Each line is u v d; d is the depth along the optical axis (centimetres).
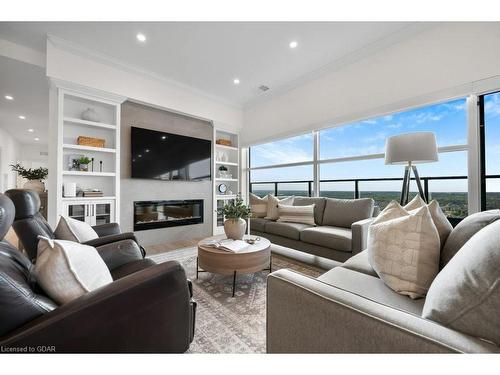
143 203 366
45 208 389
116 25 247
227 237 236
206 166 448
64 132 306
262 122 455
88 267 95
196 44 281
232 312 162
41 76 320
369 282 112
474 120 222
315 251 246
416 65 256
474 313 53
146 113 370
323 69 338
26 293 71
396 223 109
